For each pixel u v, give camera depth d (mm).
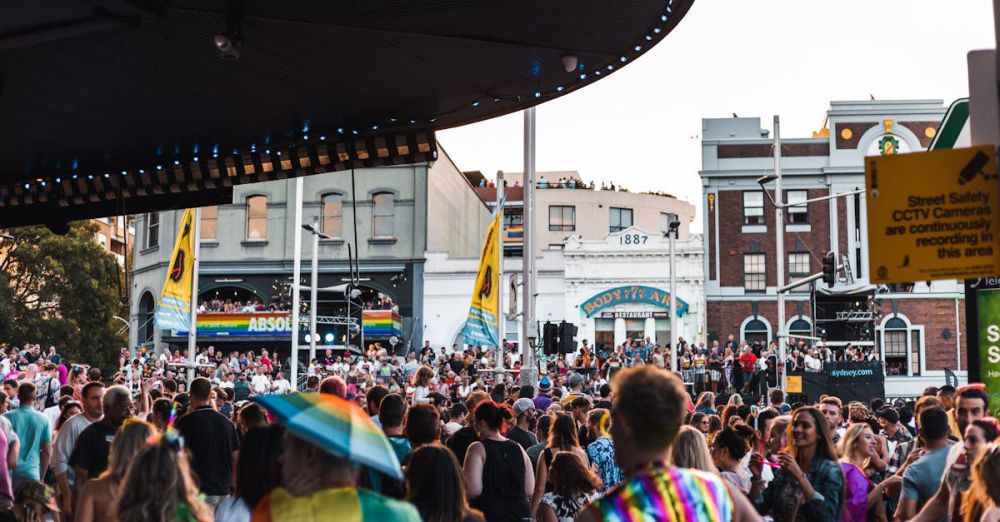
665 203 75875
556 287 51625
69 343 53281
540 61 10703
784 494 7746
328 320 43375
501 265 32688
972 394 8242
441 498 6555
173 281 22719
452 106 11961
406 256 50375
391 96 11602
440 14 9367
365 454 4062
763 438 11641
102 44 9867
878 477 11117
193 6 9008
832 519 7621
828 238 51000
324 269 50344
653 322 50844
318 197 50750
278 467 5684
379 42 10070
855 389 33438
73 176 13922
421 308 50156
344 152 12867
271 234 50719
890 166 5590
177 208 13805
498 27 9742
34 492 8648
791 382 33750
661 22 9719
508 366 37875
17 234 53281
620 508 4004
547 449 10938
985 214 5391
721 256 51438
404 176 50875
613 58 10664
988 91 5531
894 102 51062
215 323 47344
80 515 6055
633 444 4148
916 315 49750
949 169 5477
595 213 73375
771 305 50969
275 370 40125
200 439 9703
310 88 11273
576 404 13211
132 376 28094
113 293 56156
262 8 9109
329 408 4203
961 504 6770
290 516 4062
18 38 8984
